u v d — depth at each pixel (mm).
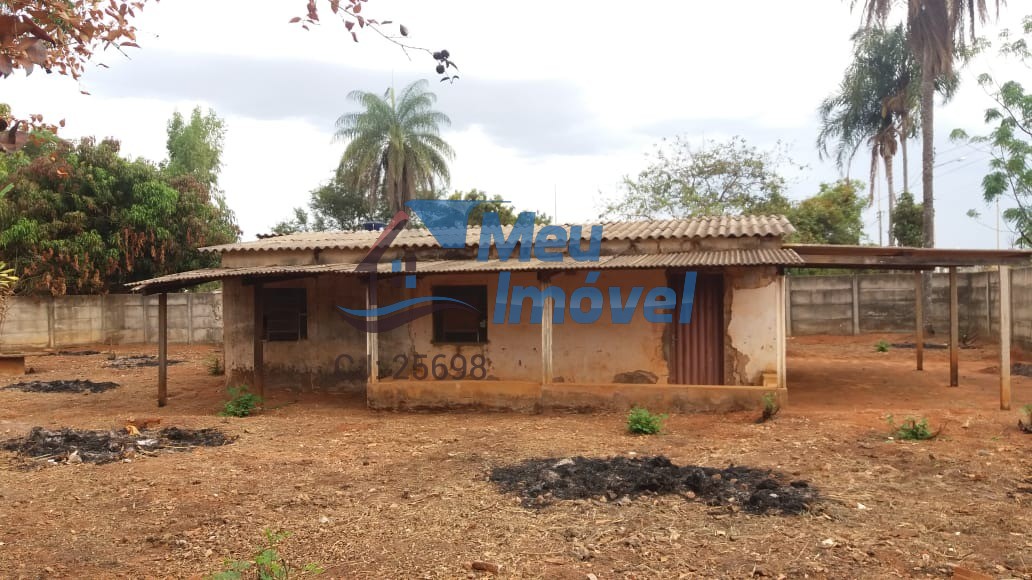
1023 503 5691
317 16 3197
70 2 3264
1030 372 13727
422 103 35219
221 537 5293
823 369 15016
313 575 4555
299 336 13648
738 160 28797
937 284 20781
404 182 35219
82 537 5379
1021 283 16016
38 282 22422
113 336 24141
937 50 21094
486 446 8484
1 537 5391
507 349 12664
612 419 10391
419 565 4711
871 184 28953
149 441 8781
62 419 11055
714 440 8539
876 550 4766
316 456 8047
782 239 11344
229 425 10094
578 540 5090
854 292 21500
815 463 7137
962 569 4344
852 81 27047
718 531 5191
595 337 12203
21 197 22344
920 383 12805
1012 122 18031
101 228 23812
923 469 6797
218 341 24375
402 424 10305
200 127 35281
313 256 13438
